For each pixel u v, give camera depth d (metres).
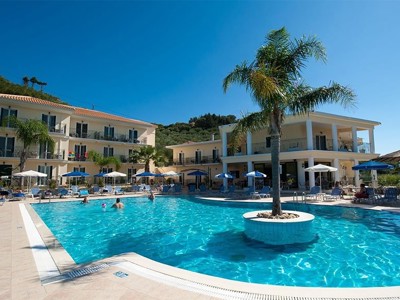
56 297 3.49
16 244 6.49
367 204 14.36
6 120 25.62
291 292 3.63
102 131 35.56
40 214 14.20
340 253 6.86
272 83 8.38
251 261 6.36
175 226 10.98
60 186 27.50
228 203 17.70
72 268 4.71
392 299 3.38
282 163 28.14
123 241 8.57
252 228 8.70
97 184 30.80
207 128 76.62
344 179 28.89
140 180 37.28
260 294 3.56
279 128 10.05
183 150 40.16
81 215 14.04
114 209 16.22
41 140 24.03
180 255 6.95
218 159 35.03
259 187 26.34
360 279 5.18
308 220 8.36
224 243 8.12
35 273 4.45
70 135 32.56
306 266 5.95
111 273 4.38
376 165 15.55
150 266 4.71
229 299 3.42
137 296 3.50
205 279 4.10
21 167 23.39
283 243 7.94
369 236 8.56
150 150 35.28
